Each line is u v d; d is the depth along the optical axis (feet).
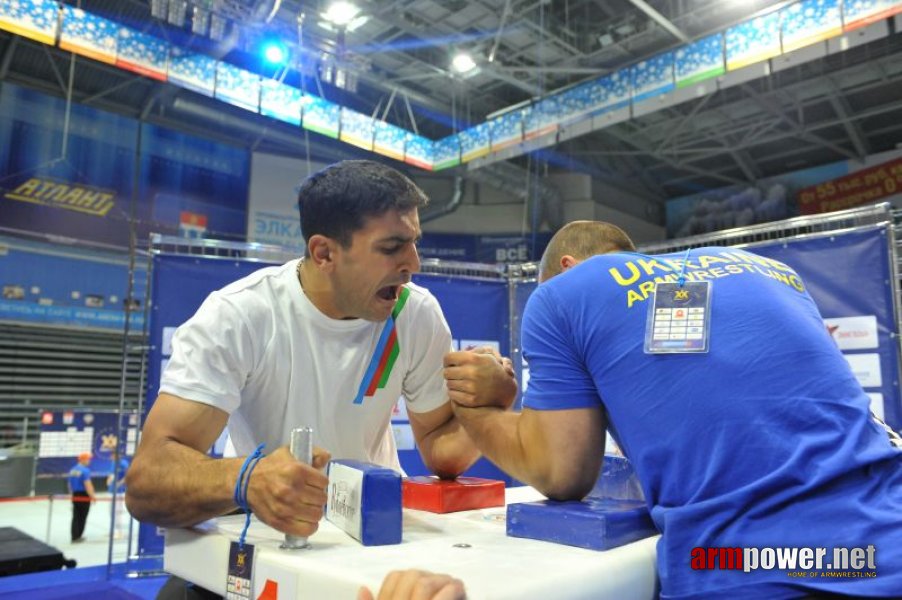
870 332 9.92
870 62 23.85
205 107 28.09
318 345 3.98
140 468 3.09
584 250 3.84
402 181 3.60
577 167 33.65
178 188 30.04
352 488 2.67
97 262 29.81
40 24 15.71
